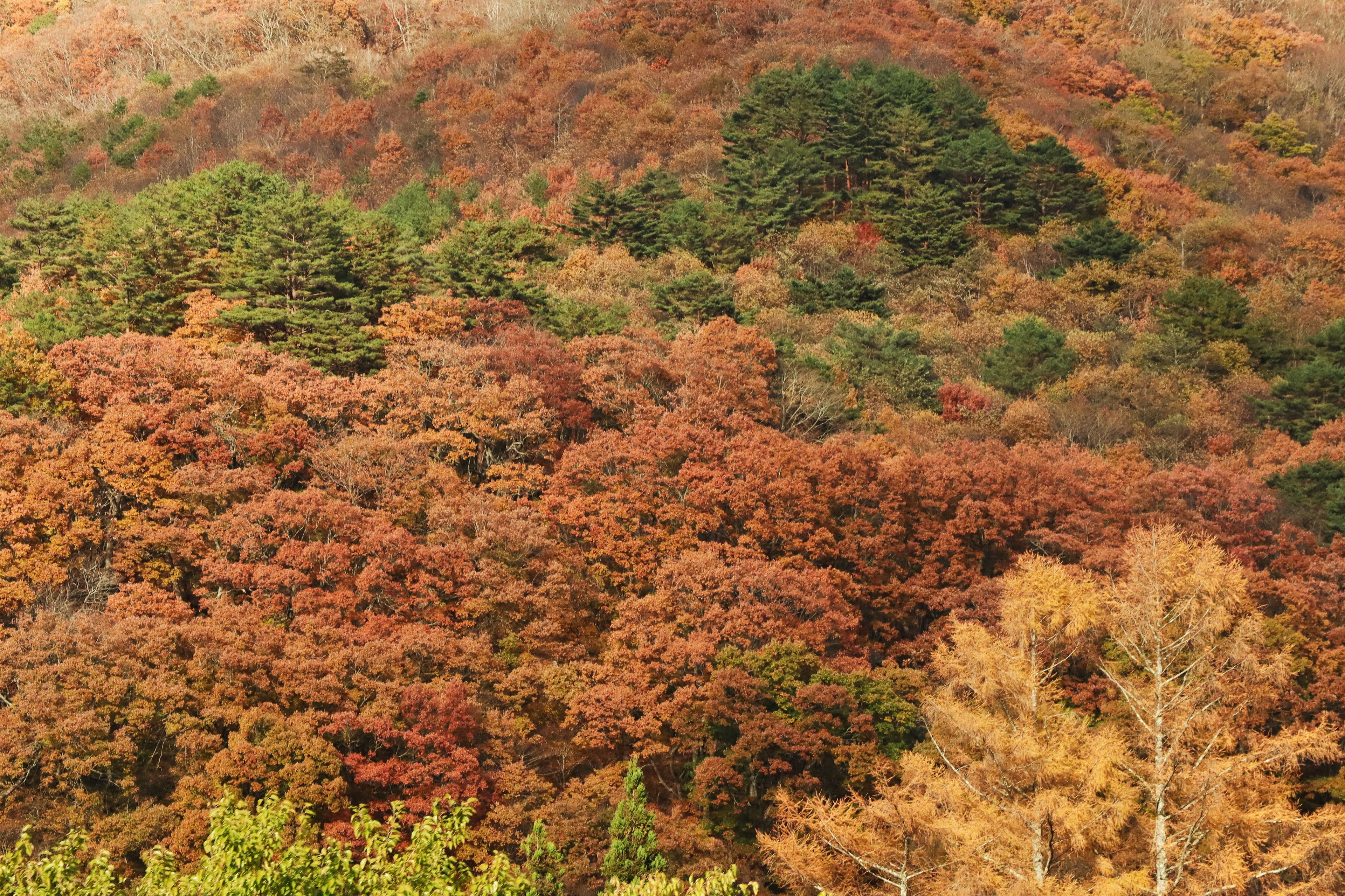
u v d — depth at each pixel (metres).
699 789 45.25
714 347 77.06
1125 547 56.47
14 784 40.09
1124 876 25.48
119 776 41.78
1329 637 55.66
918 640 56.91
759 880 42.84
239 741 40.94
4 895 20.25
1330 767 47.25
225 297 75.12
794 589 53.34
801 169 118.06
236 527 52.62
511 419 64.56
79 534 51.84
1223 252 116.81
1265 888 27.09
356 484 58.59
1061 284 106.94
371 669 45.66
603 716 46.41
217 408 59.47
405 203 111.00
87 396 59.66
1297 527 70.19
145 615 48.94
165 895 20.91
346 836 39.03
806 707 46.09
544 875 36.56
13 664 43.41
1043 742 27.91
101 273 78.44
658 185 112.56
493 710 46.69
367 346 71.62
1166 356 95.00
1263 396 92.12
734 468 62.03
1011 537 63.81
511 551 54.25
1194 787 26.28
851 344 88.94
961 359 95.00
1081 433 83.31
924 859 27.80
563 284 94.38
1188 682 27.62
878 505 63.66
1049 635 29.95
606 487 61.47
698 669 49.84
